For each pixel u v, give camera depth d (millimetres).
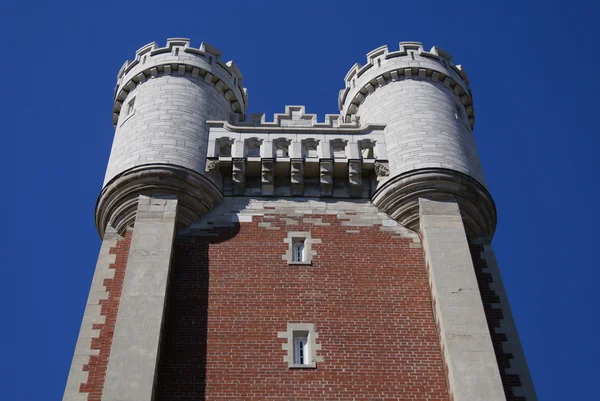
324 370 24406
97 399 23766
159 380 23969
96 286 26984
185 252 27984
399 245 28625
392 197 29609
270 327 25609
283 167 31062
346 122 35000
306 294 26703
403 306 26469
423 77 34969
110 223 29312
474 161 31656
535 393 24656
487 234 29844
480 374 23344
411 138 31531
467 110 35594
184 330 25422
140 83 34281
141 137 30938
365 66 36094
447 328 24656
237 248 28297
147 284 25719
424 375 24422
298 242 28797
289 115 34000
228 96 34844
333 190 30734
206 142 31469
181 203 29047
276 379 24125
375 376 24344
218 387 23891
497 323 26500
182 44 35281
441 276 26359
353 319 25969
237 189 30484
